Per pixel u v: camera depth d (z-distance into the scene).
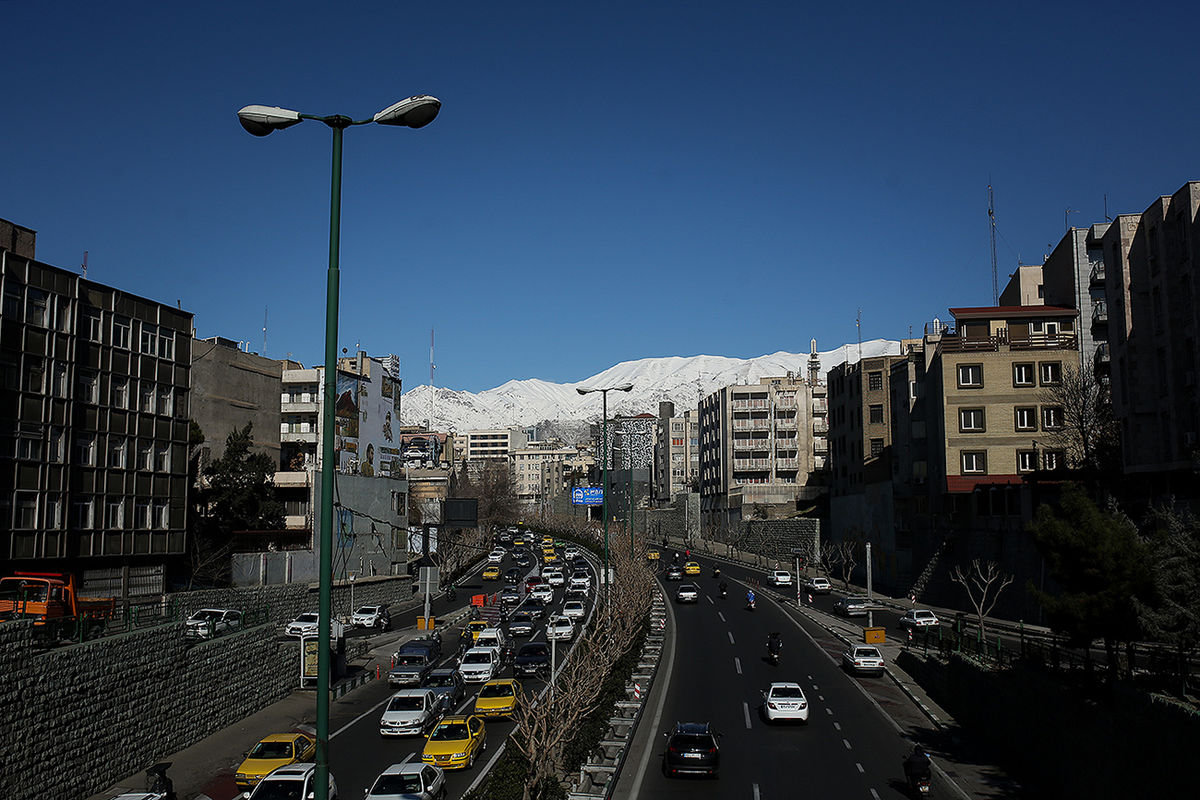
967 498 67.69
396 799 23.58
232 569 55.75
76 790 26.53
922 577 75.88
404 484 84.19
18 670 24.61
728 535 138.75
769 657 51.31
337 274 13.48
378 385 96.56
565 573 108.56
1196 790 19.67
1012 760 31.31
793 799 25.75
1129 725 23.06
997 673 34.53
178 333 48.41
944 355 69.44
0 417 36.97
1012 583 57.81
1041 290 83.25
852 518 99.19
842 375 110.69
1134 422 45.94
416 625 67.06
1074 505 27.69
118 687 29.11
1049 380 68.38
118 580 43.28
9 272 37.56
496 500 164.00
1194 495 41.75
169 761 31.12
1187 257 41.75
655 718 36.84
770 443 139.12
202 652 34.81
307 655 43.66
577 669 31.09
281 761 27.91
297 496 67.12
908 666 47.94
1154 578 25.44
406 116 13.80
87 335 42.06
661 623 59.78
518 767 23.52
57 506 39.66
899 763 30.39
